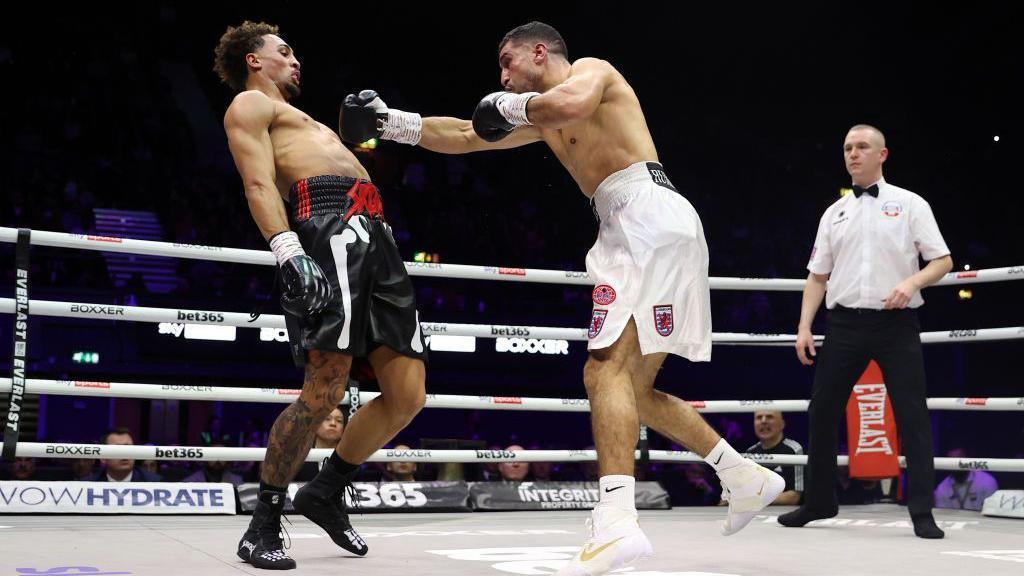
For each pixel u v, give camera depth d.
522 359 12.40
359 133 2.52
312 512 2.33
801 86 15.99
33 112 13.55
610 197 2.24
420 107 16.58
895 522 3.53
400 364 2.32
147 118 14.52
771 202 16.17
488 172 15.61
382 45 16.39
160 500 3.30
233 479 7.67
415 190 14.50
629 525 1.89
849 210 3.38
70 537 2.58
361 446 2.35
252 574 1.97
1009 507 3.70
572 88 2.09
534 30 2.33
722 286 4.09
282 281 2.13
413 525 3.18
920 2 14.23
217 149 15.93
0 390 3.19
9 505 3.12
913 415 3.15
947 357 13.05
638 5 15.70
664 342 2.10
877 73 15.32
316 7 16.00
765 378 13.05
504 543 2.63
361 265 2.24
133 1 15.93
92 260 11.41
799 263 15.30
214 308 11.06
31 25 14.54
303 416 2.20
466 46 16.53
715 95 16.47
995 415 12.91
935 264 3.21
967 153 14.46
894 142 15.16
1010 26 13.67
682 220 2.19
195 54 16.98
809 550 2.58
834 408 3.32
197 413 11.38
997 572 2.13
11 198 11.73
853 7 14.70
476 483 3.87
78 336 10.60
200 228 12.70
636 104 2.30
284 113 2.39
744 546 2.67
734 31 15.73
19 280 3.21
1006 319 13.34
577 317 13.09
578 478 10.25
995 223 13.92
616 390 2.05
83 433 11.11
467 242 13.98
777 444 4.61
